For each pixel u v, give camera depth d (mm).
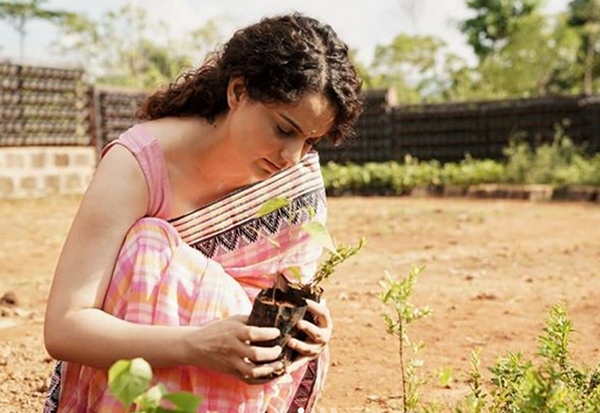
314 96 1995
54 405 2291
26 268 7164
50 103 15445
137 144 2170
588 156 16250
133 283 2084
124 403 1412
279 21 2064
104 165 2160
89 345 2016
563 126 16531
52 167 15211
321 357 2357
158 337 1995
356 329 4609
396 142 17953
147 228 2129
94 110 16109
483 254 7695
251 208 2305
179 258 2131
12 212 12211
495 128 17125
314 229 1903
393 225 10109
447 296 5578
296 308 2008
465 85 31938
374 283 6121
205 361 1975
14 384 3615
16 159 14648
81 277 2074
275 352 1973
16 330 4664
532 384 1915
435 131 17656
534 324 4734
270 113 2027
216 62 2191
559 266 6949
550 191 14320
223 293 2139
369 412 3277
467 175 15586
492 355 4066
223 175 2246
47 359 4012
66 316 2045
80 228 2104
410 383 2398
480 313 5035
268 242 2324
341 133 2133
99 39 36062
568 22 36812
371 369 3859
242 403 2121
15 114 14883
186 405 1461
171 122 2227
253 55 2025
